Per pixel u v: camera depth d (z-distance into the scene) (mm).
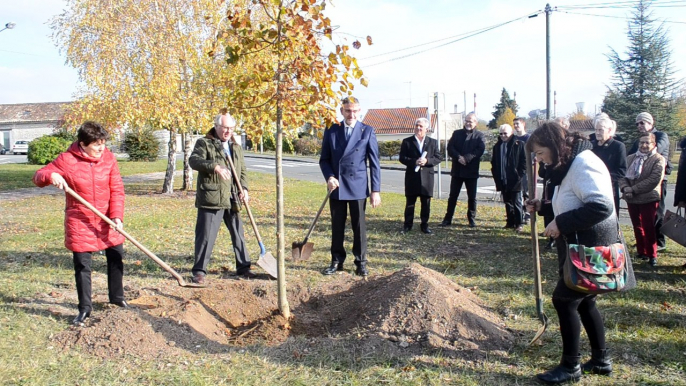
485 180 21250
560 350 3912
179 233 8953
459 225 9602
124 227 9453
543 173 4637
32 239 8258
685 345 3941
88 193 4516
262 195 15555
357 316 4543
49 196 15992
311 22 3961
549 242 7445
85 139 4465
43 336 4234
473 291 5422
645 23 30641
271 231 9086
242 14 4156
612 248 3205
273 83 4246
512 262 6703
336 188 6023
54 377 3521
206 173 5664
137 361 3764
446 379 3475
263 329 4414
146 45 13570
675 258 6777
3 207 13164
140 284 5801
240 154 6223
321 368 3635
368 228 9242
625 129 31484
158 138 40250
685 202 6184
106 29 13648
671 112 31016
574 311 3371
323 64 4109
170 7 13977
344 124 6086
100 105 13594
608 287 3158
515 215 8852
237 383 3428
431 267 6473
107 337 4043
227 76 12352
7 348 3953
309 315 4820
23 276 6027
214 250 7500
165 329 4184
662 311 4727
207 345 4066
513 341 4078
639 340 4055
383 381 3451
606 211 3055
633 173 6562
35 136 57531
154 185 19094
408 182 8750
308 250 6004
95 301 5199
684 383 3359
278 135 4359
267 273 6105
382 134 52312
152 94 13508
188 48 14031
